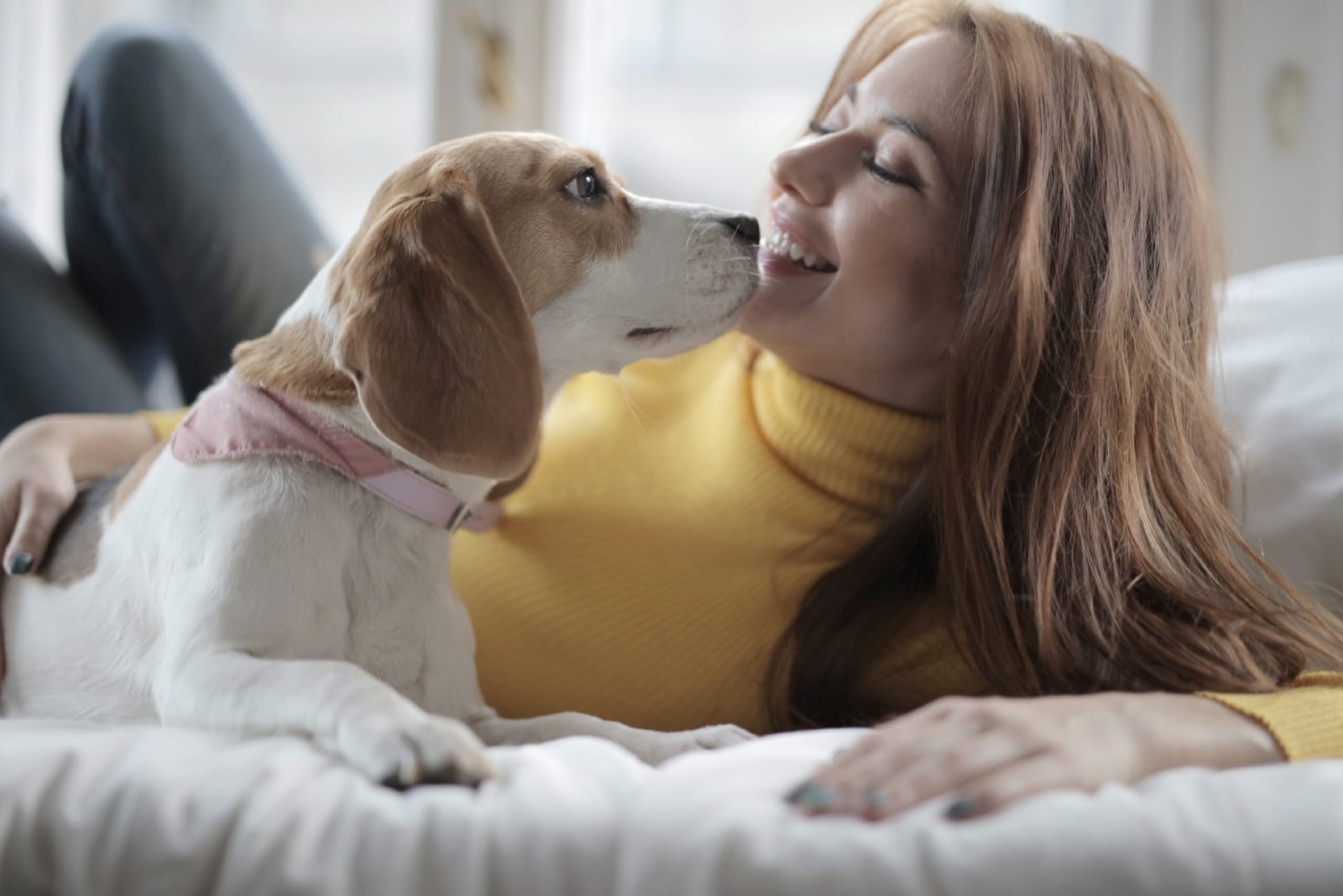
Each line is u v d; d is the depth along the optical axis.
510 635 1.24
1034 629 1.06
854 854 0.57
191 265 1.60
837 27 2.29
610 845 0.58
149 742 0.68
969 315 1.14
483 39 2.19
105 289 1.71
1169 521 1.10
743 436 1.27
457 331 0.96
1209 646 0.99
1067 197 1.16
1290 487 1.30
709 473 1.28
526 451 0.98
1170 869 0.56
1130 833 0.58
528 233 1.09
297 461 0.98
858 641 1.15
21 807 0.59
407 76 2.42
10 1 2.43
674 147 2.36
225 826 0.58
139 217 1.58
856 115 1.26
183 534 0.97
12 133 2.47
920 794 0.64
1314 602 1.17
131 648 1.03
